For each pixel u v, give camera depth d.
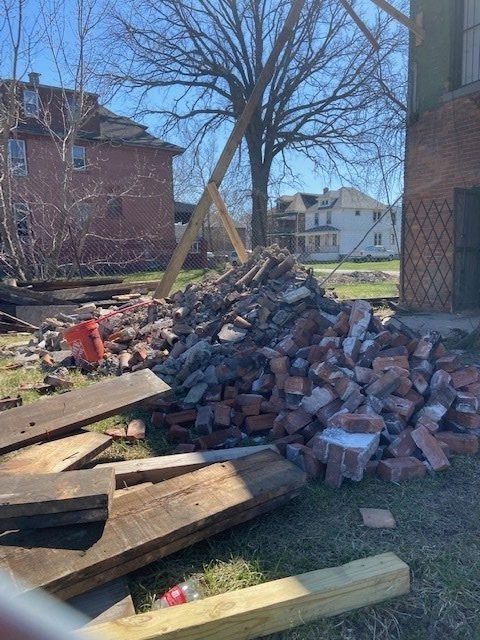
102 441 2.77
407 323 7.10
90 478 2.04
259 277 5.31
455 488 2.69
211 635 1.64
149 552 1.94
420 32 8.15
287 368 3.64
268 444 3.01
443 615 1.84
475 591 1.93
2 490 1.96
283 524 2.38
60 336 6.12
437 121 8.15
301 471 2.46
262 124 21.30
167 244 20.56
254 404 3.54
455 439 3.06
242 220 26.78
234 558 2.14
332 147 21.11
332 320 4.27
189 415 3.57
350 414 2.99
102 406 3.00
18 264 10.56
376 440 2.82
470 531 2.31
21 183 12.77
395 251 43.91
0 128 10.23
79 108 11.06
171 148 22.47
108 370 4.93
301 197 59.44
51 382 4.54
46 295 8.37
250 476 2.40
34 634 1.59
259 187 21.47
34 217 12.08
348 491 2.66
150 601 1.91
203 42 20.19
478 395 3.39
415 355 3.72
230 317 4.80
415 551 2.16
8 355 6.01
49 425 2.81
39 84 12.77
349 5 8.33
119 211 19.70
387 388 3.25
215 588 1.97
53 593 1.69
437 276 8.35
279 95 20.89
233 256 21.22
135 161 20.38
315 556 2.14
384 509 2.48
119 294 9.28
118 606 1.77
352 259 38.91
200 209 7.60
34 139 15.80
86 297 8.91
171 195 21.36
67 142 11.41
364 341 3.74
